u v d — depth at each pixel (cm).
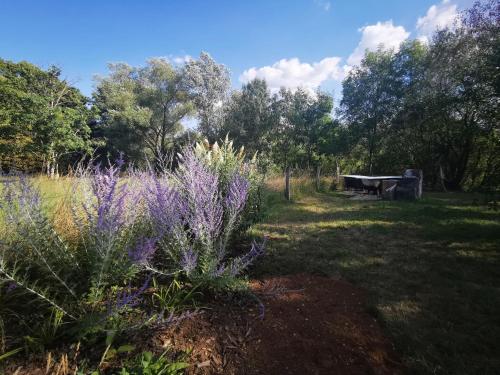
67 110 1500
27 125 1314
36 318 181
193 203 248
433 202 893
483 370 174
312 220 606
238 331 198
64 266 194
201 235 235
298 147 2866
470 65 1234
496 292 274
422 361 181
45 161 1278
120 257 201
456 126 1523
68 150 1470
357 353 188
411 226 544
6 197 190
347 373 170
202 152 363
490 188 468
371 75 2139
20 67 1633
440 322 224
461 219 599
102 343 168
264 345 187
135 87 3130
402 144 1825
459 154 1593
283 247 405
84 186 232
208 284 235
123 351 164
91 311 179
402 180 982
